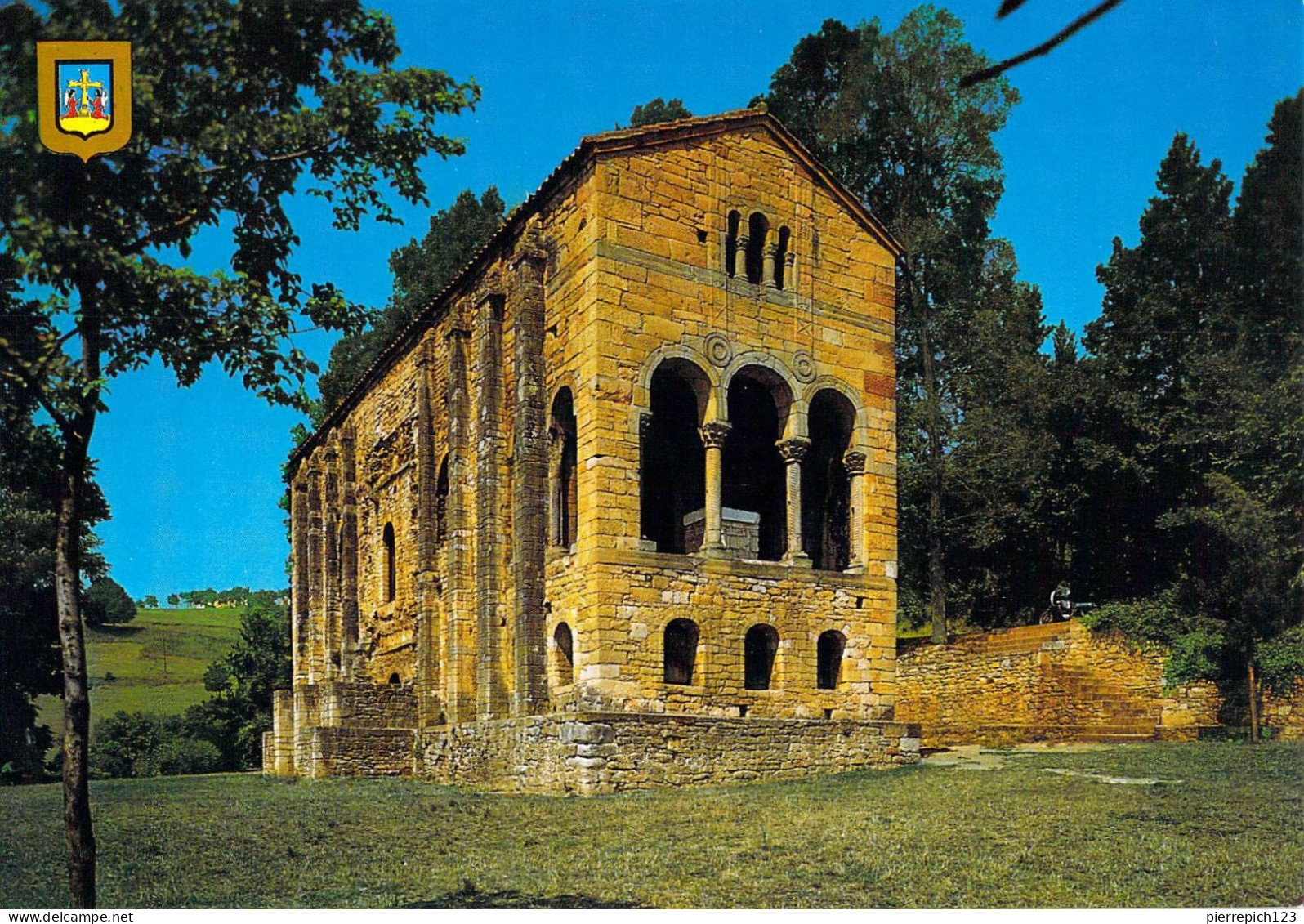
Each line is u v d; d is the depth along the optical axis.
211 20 15.68
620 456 29.72
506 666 33.31
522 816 24.23
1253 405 37.12
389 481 45.47
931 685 43.31
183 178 15.49
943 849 18.98
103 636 85.31
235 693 64.75
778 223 33.38
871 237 35.09
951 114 47.91
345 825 24.55
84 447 14.88
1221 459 38.66
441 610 38.72
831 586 32.47
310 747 39.12
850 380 33.97
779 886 16.97
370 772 37.47
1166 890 16.23
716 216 32.25
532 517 31.94
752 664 33.12
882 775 29.16
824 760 30.62
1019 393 44.88
